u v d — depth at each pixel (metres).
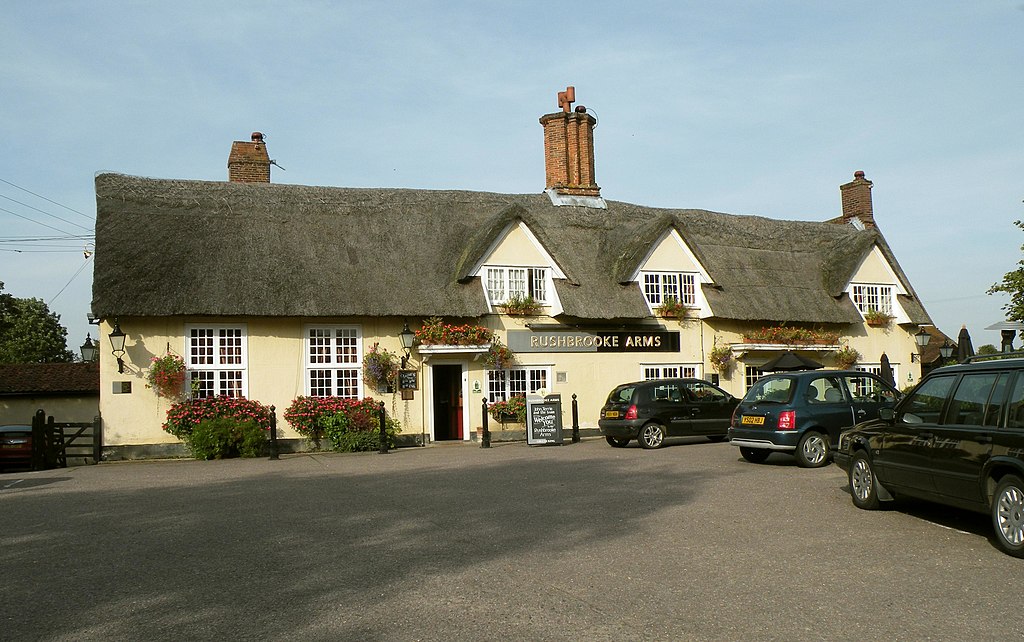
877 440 10.23
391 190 25.72
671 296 26.20
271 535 9.30
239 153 26.91
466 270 23.25
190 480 15.09
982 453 8.24
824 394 15.39
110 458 20.05
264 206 23.25
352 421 21.45
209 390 21.08
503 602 6.46
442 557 8.05
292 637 5.71
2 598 6.84
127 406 20.27
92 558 8.28
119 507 11.68
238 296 20.70
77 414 32.25
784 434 14.95
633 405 20.03
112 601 6.69
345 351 22.34
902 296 30.17
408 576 7.32
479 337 22.88
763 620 5.94
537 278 24.66
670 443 21.62
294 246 22.48
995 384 8.55
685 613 6.12
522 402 23.67
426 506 11.19
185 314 20.11
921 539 8.71
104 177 22.52
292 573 7.51
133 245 20.92
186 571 7.66
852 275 29.11
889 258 29.89
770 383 15.87
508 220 23.94
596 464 16.20
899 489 9.77
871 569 7.41
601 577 7.20
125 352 20.33
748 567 7.50
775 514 10.20
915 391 9.83
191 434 20.02
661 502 11.17
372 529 9.55
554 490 12.53
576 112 28.95
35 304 62.25
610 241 26.83
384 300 22.06
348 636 5.71
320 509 11.10
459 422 23.81
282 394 21.55
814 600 6.43
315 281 21.73
